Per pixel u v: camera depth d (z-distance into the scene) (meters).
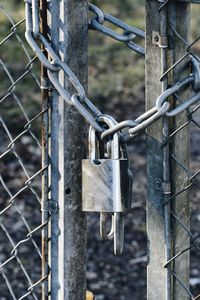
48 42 2.31
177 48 2.19
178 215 2.27
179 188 2.25
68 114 2.33
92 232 6.20
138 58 10.62
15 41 10.19
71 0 2.29
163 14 2.17
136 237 6.15
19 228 6.21
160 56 2.20
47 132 2.36
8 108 8.50
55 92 2.33
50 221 2.40
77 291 2.43
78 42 2.32
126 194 2.23
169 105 2.14
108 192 2.22
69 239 2.39
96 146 2.25
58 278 2.41
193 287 5.46
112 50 10.82
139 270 5.69
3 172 7.24
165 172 2.24
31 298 5.12
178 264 2.30
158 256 2.30
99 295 5.39
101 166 2.23
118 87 9.77
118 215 2.24
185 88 2.19
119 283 5.53
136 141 8.25
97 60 10.56
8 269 5.50
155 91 2.23
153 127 2.24
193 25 11.82
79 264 2.42
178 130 2.20
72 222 2.38
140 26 11.84
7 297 5.15
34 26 2.30
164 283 2.30
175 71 2.19
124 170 2.22
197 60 2.19
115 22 2.35
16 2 11.47
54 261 2.41
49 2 2.31
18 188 6.95
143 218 6.50
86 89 2.36
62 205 2.37
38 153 7.59
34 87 9.02
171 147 2.23
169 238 2.26
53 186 2.38
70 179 2.36
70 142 2.35
